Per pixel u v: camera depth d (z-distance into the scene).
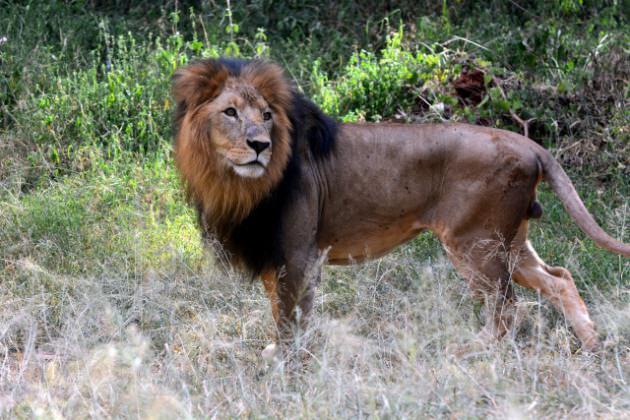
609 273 11.16
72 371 8.84
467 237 9.87
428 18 17.41
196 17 17.45
